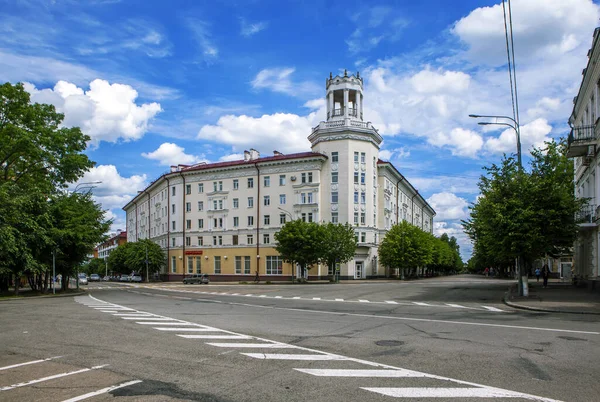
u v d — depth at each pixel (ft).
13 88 112.88
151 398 19.84
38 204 113.39
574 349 29.81
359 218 199.72
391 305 68.59
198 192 229.04
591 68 80.48
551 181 74.95
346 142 200.13
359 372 24.03
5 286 122.01
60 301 88.58
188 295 104.88
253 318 50.88
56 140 119.75
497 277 259.80
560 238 75.51
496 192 77.46
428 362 26.30
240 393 20.36
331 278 186.91
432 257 226.38
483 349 30.07
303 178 202.80
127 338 36.52
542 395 19.67
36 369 25.93
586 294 79.66
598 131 79.46
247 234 212.43
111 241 505.25
